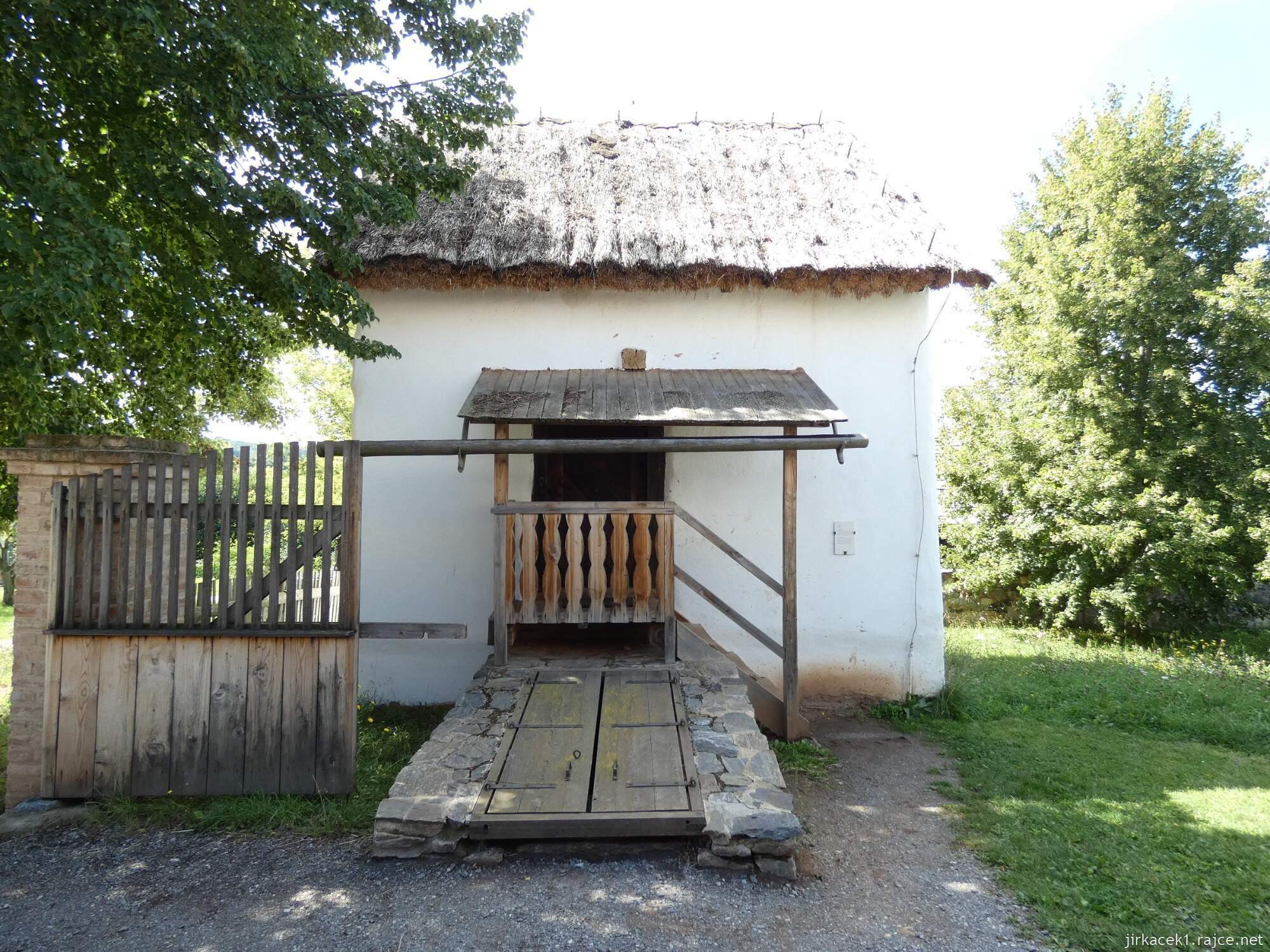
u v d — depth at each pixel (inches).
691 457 282.7
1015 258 577.3
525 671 221.9
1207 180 496.4
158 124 219.6
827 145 341.7
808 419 221.9
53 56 190.2
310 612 182.9
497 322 284.2
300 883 142.9
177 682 180.7
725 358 284.4
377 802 177.6
